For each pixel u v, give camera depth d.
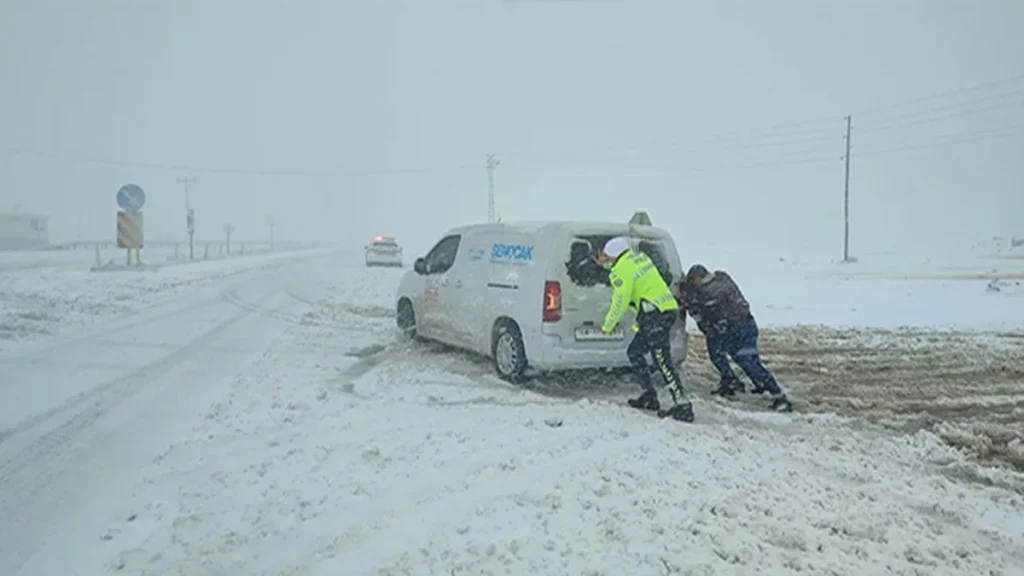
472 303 9.38
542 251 8.32
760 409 7.82
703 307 8.27
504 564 3.98
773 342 12.25
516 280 8.56
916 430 7.12
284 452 5.92
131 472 5.59
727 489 5.10
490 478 5.23
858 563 4.11
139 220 26.59
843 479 5.66
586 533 4.34
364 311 15.66
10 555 4.27
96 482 5.39
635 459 5.70
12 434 6.50
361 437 6.27
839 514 4.75
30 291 17.56
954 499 5.26
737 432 6.77
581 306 8.17
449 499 4.86
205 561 4.13
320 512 4.72
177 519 4.68
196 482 5.32
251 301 17.34
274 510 4.77
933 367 10.09
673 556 4.05
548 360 8.06
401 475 5.33
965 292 20.41
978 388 8.85
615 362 8.31
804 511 4.79
